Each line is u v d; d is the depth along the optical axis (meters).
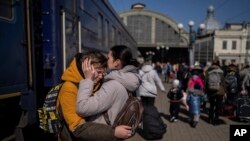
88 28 7.13
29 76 3.74
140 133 7.10
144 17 61.47
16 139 3.47
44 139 3.89
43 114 2.37
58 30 4.80
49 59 4.64
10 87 3.29
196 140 6.66
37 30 4.43
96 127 2.15
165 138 6.78
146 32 61.81
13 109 3.44
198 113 7.89
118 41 14.03
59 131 2.28
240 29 54.28
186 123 8.47
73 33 5.74
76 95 2.22
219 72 7.95
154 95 6.75
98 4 8.50
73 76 2.25
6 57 3.23
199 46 52.44
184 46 57.12
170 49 60.56
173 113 8.62
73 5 5.77
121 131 2.18
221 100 8.12
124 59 2.56
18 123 3.56
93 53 2.30
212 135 7.12
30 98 3.72
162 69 31.02
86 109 2.11
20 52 3.55
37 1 4.41
